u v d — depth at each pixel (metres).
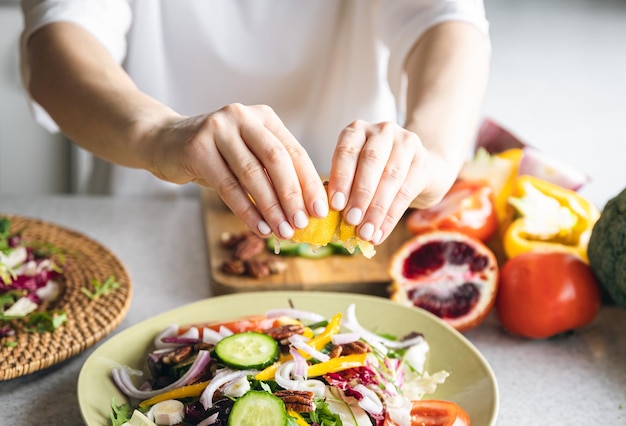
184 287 0.82
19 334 0.69
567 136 1.70
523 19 2.42
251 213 0.58
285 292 0.74
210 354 0.64
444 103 0.73
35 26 0.80
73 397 0.66
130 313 0.77
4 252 0.75
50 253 0.80
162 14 0.96
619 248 0.71
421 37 0.84
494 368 0.72
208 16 0.96
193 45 0.97
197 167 0.59
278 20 0.97
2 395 0.66
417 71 0.79
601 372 0.72
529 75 2.02
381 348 0.65
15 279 0.73
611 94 1.95
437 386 0.65
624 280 0.71
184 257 0.87
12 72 1.27
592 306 0.74
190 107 1.02
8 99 1.29
